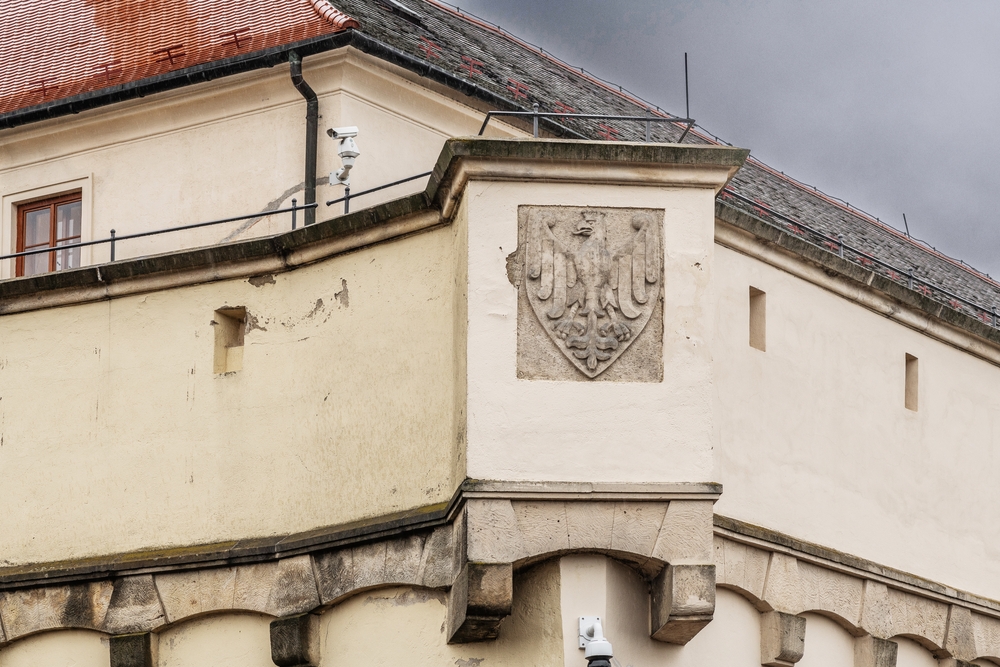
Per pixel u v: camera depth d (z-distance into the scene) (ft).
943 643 93.91
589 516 76.18
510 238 77.56
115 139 96.27
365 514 80.79
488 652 77.36
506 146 77.56
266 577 82.12
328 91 92.32
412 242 81.87
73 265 96.22
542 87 106.01
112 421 87.15
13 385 89.30
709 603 76.28
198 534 84.48
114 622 84.43
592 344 77.10
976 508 97.60
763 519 85.05
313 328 83.87
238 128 93.86
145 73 95.04
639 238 78.02
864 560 89.66
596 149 77.77
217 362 85.97
